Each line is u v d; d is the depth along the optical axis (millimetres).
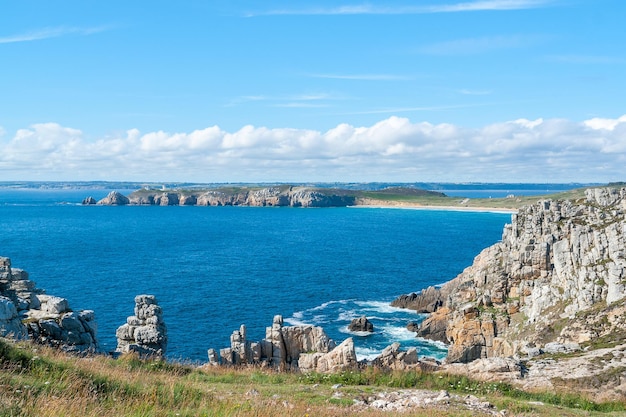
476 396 26203
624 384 31672
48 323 29969
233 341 41438
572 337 50812
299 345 41969
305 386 27109
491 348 64875
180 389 20375
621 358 36969
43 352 22688
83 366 20766
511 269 71875
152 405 17375
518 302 68688
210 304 91125
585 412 24125
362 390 26266
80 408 14891
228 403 19000
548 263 69062
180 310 86188
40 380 17328
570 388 31641
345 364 36469
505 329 65125
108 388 18719
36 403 14227
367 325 78125
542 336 55781
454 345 66750
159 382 21641
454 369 35656
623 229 59125
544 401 27359
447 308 76938
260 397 22375
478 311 69062
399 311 90375
